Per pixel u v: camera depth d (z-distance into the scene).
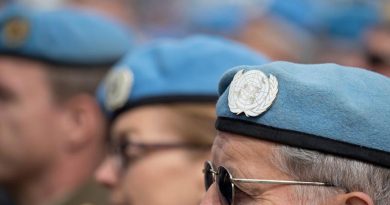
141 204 7.22
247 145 5.34
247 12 15.09
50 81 8.93
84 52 9.02
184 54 7.39
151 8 19.67
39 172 8.89
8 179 8.90
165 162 7.16
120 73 7.57
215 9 17.25
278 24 12.67
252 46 12.58
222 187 5.43
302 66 5.46
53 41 8.98
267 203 5.27
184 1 19.86
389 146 5.22
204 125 7.17
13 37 9.02
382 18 12.35
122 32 9.39
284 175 5.25
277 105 5.29
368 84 5.36
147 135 7.24
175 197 7.13
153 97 7.29
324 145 5.20
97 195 8.73
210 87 7.23
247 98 5.38
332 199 5.20
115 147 7.47
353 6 14.01
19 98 8.89
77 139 8.86
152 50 7.57
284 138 5.24
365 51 12.52
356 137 5.21
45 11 9.13
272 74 5.38
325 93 5.27
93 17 9.23
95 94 8.98
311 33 13.27
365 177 5.20
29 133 8.86
